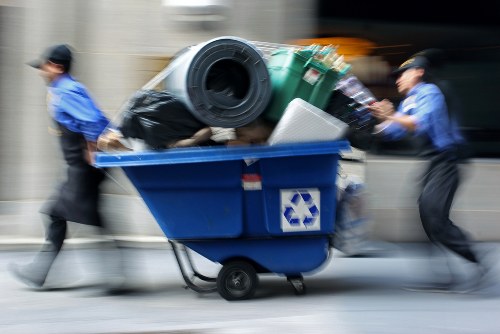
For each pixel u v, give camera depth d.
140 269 5.96
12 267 5.57
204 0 6.52
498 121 7.11
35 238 6.75
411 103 5.14
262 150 4.64
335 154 4.76
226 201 4.81
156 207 4.80
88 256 6.29
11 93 6.70
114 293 5.22
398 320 4.62
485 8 7.02
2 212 6.77
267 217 4.82
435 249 5.80
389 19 6.93
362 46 6.90
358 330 4.41
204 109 4.55
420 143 5.19
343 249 5.12
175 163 4.61
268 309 4.82
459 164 5.16
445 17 7.02
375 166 6.77
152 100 4.64
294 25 6.66
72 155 5.04
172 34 6.60
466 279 5.50
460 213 6.96
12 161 6.75
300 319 4.61
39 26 6.61
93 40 6.62
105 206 5.34
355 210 5.12
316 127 4.65
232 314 4.71
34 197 6.76
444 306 4.95
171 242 5.02
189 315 4.69
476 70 7.07
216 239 4.88
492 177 6.99
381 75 6.94
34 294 5.26
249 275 4.98
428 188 5.12
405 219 6.83
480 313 4.79
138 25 6.61
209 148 4.66
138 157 4.61
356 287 5.45
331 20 6.80
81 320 4.61
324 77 4.70
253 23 6.59
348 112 4.86
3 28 6.62
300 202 4.83
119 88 6.65
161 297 5.15
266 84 4.59
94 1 6.60
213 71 4.64
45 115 6.71
